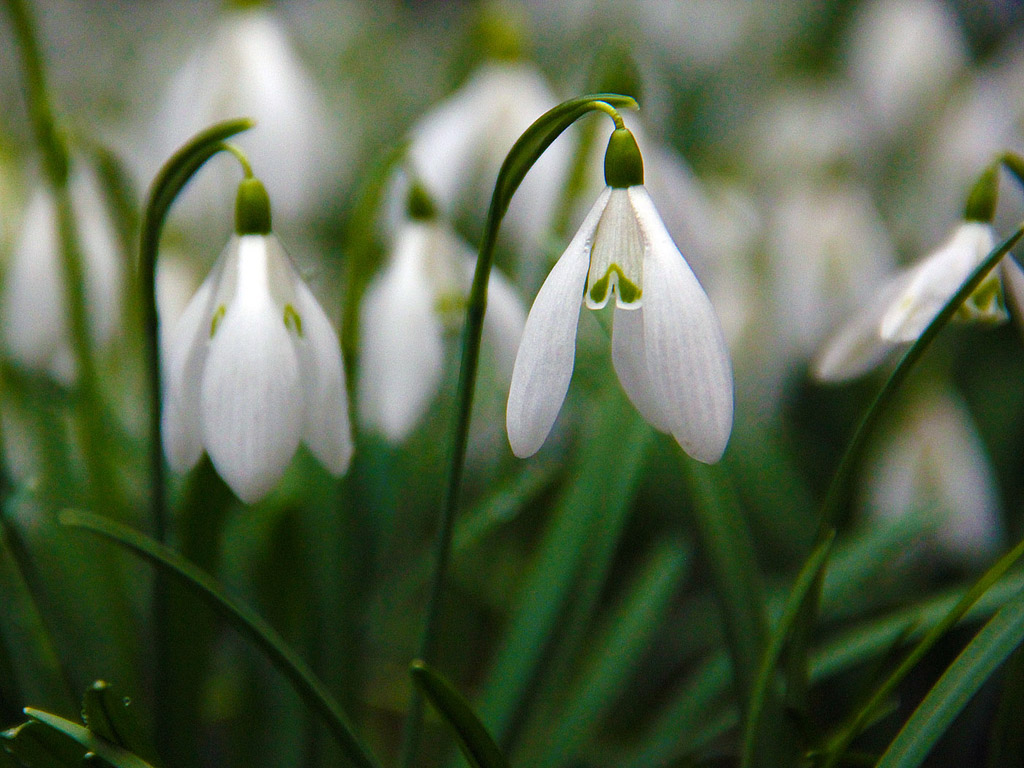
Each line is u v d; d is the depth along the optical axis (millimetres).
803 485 438
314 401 265
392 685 423
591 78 331
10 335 333
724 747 358
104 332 347
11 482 308
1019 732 275
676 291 249
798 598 266
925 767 315
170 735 289
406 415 307
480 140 374
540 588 325
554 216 330
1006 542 424
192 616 292
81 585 326
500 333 301
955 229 270
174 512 341
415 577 362
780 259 452
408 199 305
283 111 360
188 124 362
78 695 306
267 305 259
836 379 278
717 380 248
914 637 313
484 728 261
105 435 326
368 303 312
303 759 313
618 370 255
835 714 388
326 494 318
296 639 321
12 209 369
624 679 326
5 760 276
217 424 257
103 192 318
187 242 407
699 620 457
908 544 355
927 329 256
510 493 359
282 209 372
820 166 477
